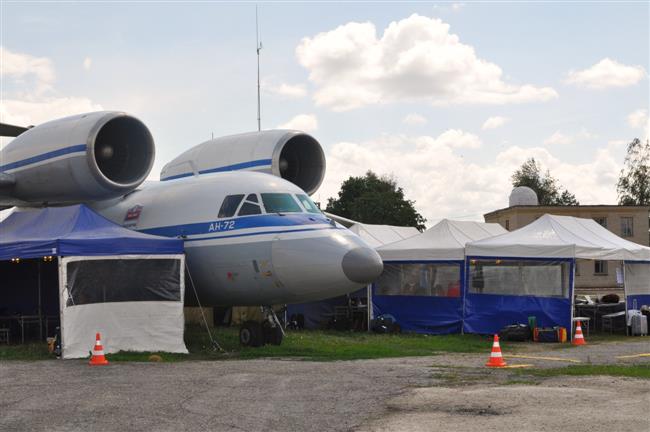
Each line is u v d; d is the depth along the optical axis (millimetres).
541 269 18203
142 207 16312
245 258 14219
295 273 13625
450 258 19422
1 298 19750
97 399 8555
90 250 13297
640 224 47781
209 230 14836
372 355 13992
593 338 18812
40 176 15750
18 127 19719
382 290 20594
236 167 16828
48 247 13117
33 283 19594
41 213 15305
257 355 13797
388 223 58656
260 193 14656
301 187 17453
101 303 13398
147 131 15992
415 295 20094
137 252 13852
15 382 9898
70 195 15891
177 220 15422
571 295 17672
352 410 7863
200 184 15727
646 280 20828
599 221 47312
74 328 13016
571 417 7281
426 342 17016
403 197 61094
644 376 10461
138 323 13781
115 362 12312
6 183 16016
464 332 19094
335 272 13273
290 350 14508
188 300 15914
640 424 6930
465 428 6879
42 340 16875
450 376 10531
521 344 16906
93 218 14648
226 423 7266
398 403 8219
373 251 13719
